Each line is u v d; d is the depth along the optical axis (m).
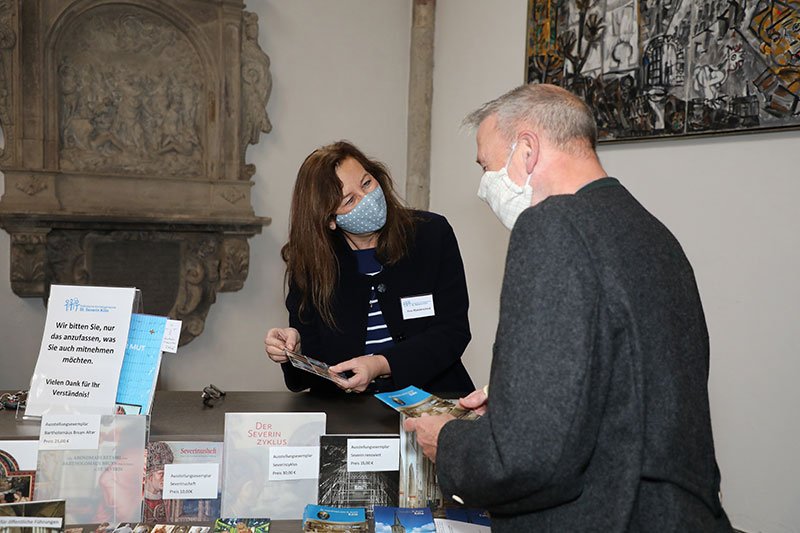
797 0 2.61
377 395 1.56
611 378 1.04
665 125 3.19
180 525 1.44
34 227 3.87
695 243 3.10
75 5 3.93
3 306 3.95
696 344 1.11
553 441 0.97
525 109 1.19
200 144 4.39
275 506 1.49
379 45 4.94
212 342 4.57
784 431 2.73
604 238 1.05
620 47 3.41
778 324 2.75
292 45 4.64
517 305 1.02
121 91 4.16
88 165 4.07
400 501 1.53
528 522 1.10
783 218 2.73
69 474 1.43
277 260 4.72
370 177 2.05
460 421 1.19
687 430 1.07
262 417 1.49
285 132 4.67
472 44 4.57
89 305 1.55
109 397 1.50
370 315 2.09
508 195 1.21
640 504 1.05
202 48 4.30
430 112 5.01
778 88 2.69
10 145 3.83
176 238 4.35
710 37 2.95
